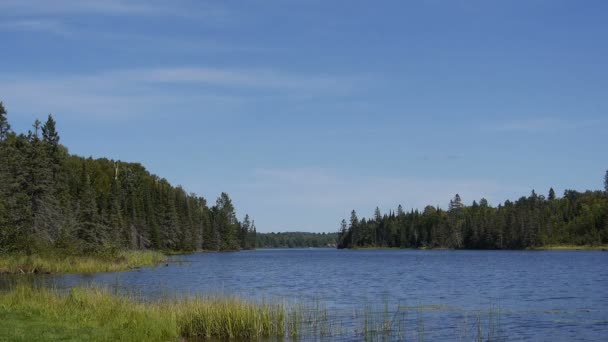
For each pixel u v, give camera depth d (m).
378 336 24.03
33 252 61.00
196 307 24.27
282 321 24.77
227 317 23.75
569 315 29.98
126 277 53.91
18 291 26.44
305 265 90.88
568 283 50.94
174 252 140.38
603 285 48.50
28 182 65.94
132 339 19.70
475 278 58.19
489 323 27.19
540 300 37.19
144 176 159.62
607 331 25.41
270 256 145.50
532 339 23.64
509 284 50.28
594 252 148.00
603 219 175.50
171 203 139.38
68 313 22.58
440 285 49.62
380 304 34.72
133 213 119.00
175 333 22.44
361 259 119.50
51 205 69.19
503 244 180.50
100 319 22.08
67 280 47.72
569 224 181.38
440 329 25.72
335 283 52.06
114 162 159.00
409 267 82.75
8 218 61.09
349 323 26.83
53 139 92.25
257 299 35.53
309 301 36.22
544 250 169.88
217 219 185.38
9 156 66.88
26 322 20.53
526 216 176.88
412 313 30.56
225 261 102.94
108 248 75.31
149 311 23.77
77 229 74.44
